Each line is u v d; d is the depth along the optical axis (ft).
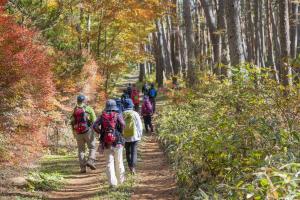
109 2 70.28
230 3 43.57
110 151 32.83
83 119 40.22
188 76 68.23
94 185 35.04
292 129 20.12
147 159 46.75
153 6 73.31
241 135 20.39
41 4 46.78
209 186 21.53
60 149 50.83
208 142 22.49
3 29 31.94
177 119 48.80
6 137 33.86
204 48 137.08
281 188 12.32
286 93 21.81
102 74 78.38
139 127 37.73
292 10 85.76
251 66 25.23
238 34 43.29
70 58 56.08
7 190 31.53
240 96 23.09
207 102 39.86
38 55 34.37
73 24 64.39
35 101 35.06
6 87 32.78
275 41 106.83
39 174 36.45
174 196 28.96
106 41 89.04
